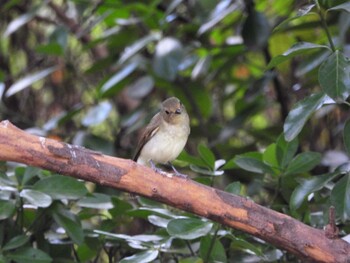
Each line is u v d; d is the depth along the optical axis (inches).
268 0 552.4
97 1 568.4
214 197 298.4
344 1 375.9
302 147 553.6
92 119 463.2
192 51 535.5
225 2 494.3
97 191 454.6
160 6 549.3
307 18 509.7
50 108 593.0
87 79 600.7
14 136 284.4
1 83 486.9
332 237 298.0
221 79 568.7
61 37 507.8
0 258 320.8
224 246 372.5
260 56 606.5
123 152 530.0
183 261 331.3
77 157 289.4
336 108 522.9
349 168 322.0
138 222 493.0
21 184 333.1
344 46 433.4
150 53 557.3
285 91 553.6
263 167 350.9
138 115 514.0
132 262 312.8
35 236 360.5
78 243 337.7
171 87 538.0
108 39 525.7
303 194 319.3
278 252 352.5
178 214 357.7
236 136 600.7
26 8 607.2
